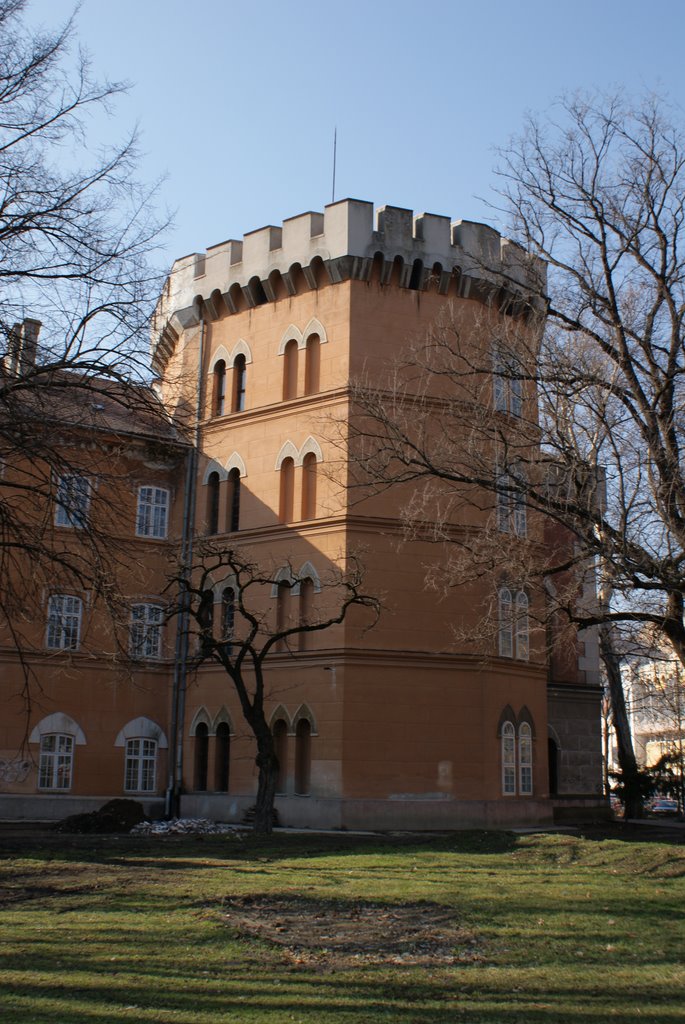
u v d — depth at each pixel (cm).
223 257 3953
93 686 3712
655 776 4669
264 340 3828
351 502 3441
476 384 2869
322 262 3669
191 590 3052
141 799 3712
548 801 3619
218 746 3678
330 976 1115
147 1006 965
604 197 2445
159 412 1822
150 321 1809
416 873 1945
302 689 3438
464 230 3712
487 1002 1020
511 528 2683
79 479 1778
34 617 1922
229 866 2019
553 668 4266
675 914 1538
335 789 3272
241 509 3766
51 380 1706
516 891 1720
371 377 3556
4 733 3541
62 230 1723
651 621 2270
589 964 1209
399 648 3394
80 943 1248
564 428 2262
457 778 3353
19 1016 920
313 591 3494
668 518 2041
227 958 1187
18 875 1842
